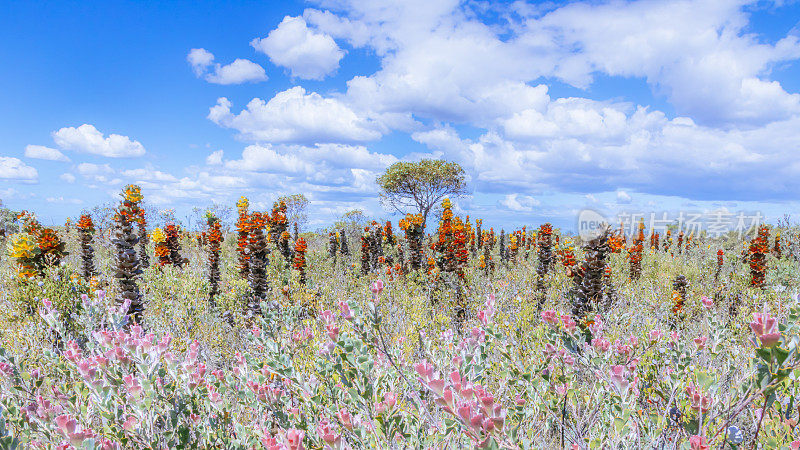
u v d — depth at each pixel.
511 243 16.28
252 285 7.11
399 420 1.65
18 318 5.74
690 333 4.57
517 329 3.65
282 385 2.53
